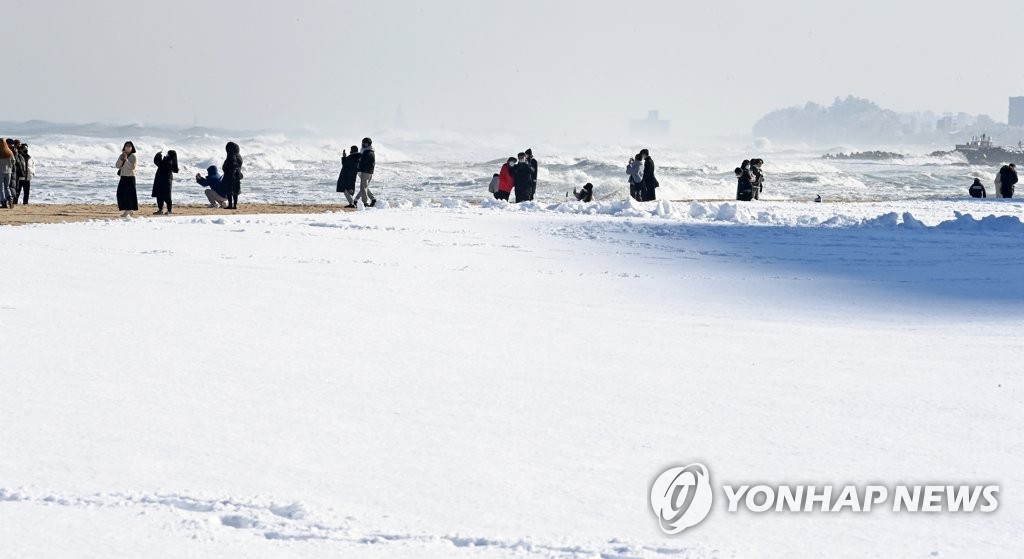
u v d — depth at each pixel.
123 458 10.80
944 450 11.80
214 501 9.48
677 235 42.91
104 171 123.25
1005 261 34.81
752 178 77.81
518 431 12.37
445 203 62.03
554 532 8.97
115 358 15.98
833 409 13.74
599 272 30.19
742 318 22.17
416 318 21.02
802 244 39.97
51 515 9.06
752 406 13.87
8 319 19.20
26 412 12.56
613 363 16.77
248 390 14.12
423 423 12.62
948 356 17.81
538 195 102.75
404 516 9.29
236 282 25.62
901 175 183.00
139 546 8.41
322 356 16.69
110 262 29.09
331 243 36.38
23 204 59.56
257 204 63.75
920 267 32.81
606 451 11.57
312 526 8.95
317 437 11.84
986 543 8.91
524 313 22.16
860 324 21.55
